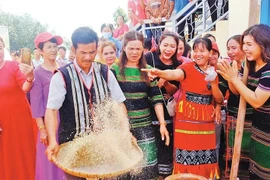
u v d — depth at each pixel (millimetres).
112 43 3072
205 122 2496
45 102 2553
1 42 2650
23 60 2348
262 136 2201
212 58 2730
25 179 2783
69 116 1933
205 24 5352
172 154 2799
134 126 2455
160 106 2533
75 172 1617
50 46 2586
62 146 1924
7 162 2689
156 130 2727
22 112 2748
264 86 2053
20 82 2662
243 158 2545
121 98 2160
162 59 2785
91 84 1967
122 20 6625
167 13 5637
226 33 4898
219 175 2715
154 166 2518
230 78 2133
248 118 2465
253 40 2088
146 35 5973
